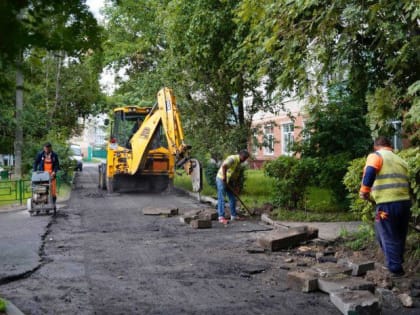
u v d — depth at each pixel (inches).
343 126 476.1
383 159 247.0
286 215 450.0
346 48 334.6
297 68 348.2
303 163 458.6
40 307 206.5
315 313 199.9
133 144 690.2
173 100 605.6
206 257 300.0
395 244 245.0
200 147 673.0
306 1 299.4
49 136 842.2
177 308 206.2
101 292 228.2
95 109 1177.4
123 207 559.5
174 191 743.7
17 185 650.2
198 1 542.3
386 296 220.5
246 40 393.4
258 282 245.3
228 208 523.2
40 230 391.9
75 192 746.8
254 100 650.8
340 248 316.2
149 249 323.9
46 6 95.7
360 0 294.8
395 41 297.3
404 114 302.5
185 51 617.3
